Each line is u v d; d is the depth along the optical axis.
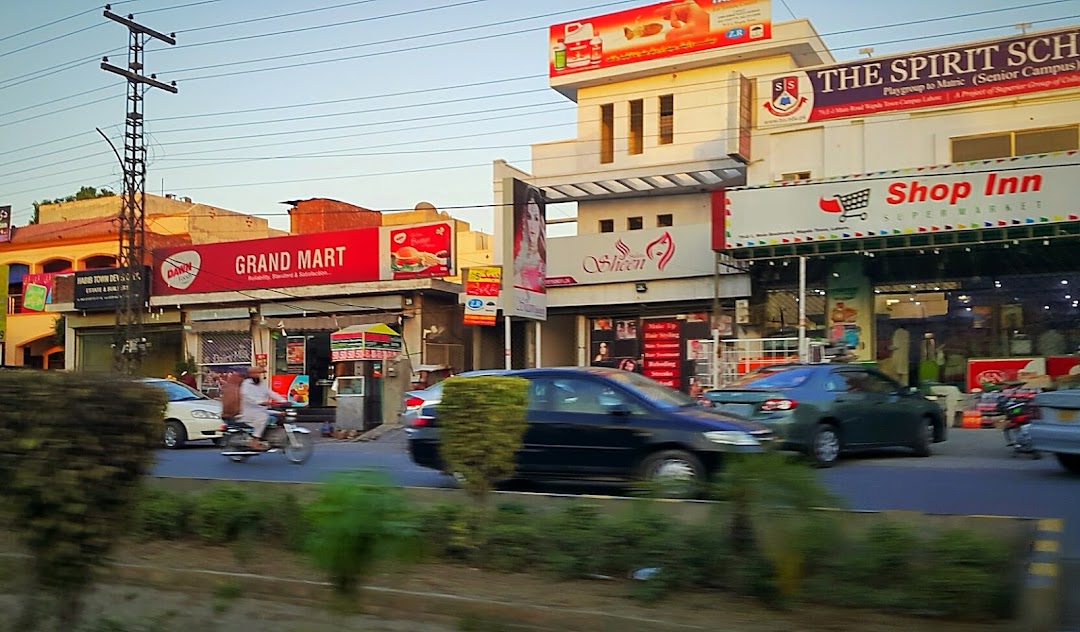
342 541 5.44
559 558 6.84
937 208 19.44
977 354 21.67
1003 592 5.42
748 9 27.59
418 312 26.19
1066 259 20.84
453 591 6.51
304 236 28.09
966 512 9.09
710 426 10.16
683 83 28.72
